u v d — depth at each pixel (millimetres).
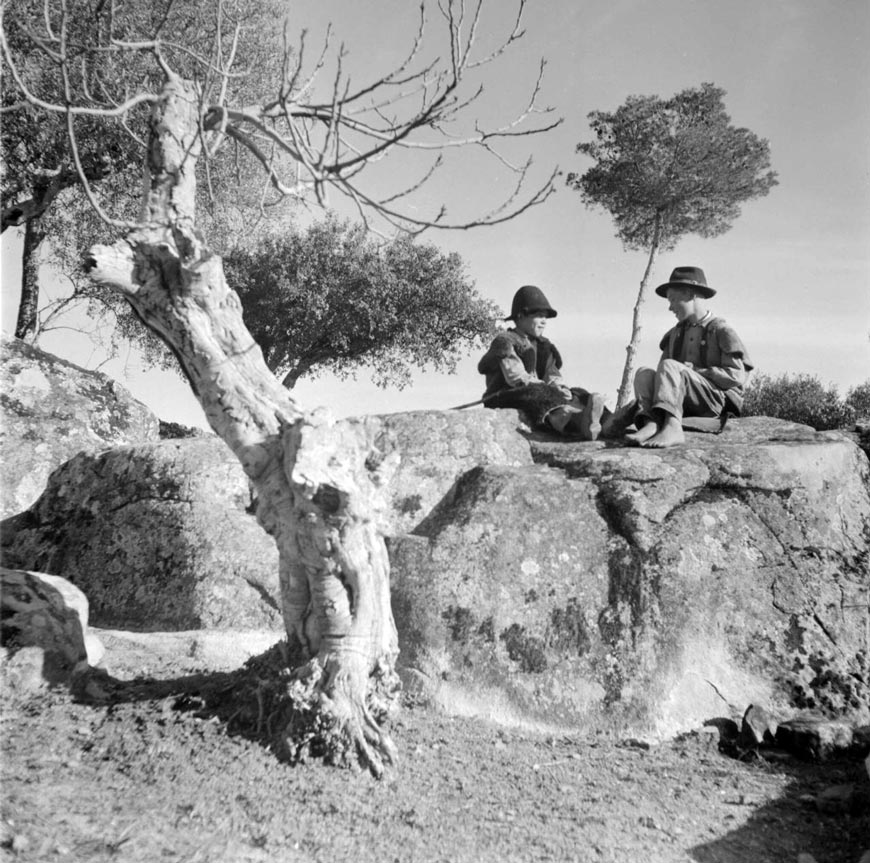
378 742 5812
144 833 4793
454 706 6969
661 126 23250
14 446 11578
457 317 26625
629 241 24516
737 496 8297
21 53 14867
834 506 8625
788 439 9289
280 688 5953
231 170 17266
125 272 6094
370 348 26594
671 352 9922
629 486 8039
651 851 5301
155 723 5898
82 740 5742
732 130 22906
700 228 24016
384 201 5719
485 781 5914
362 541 6008
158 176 6449
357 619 5992
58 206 21078
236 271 25406
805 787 6379
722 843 5500
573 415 9484
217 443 9398
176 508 8859
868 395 27953
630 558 7613
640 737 6883
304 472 5773
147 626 8352
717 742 6953
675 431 9078
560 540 7727
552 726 6914
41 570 9109
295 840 4980
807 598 7941
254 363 6309
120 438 12547
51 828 4723
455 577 7484
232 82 12352
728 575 7789
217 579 8367
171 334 6207
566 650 7223
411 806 5449
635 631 7301
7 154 18078
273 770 5562
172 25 13609
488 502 7941
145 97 5832
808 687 7500
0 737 5668
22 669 6363
